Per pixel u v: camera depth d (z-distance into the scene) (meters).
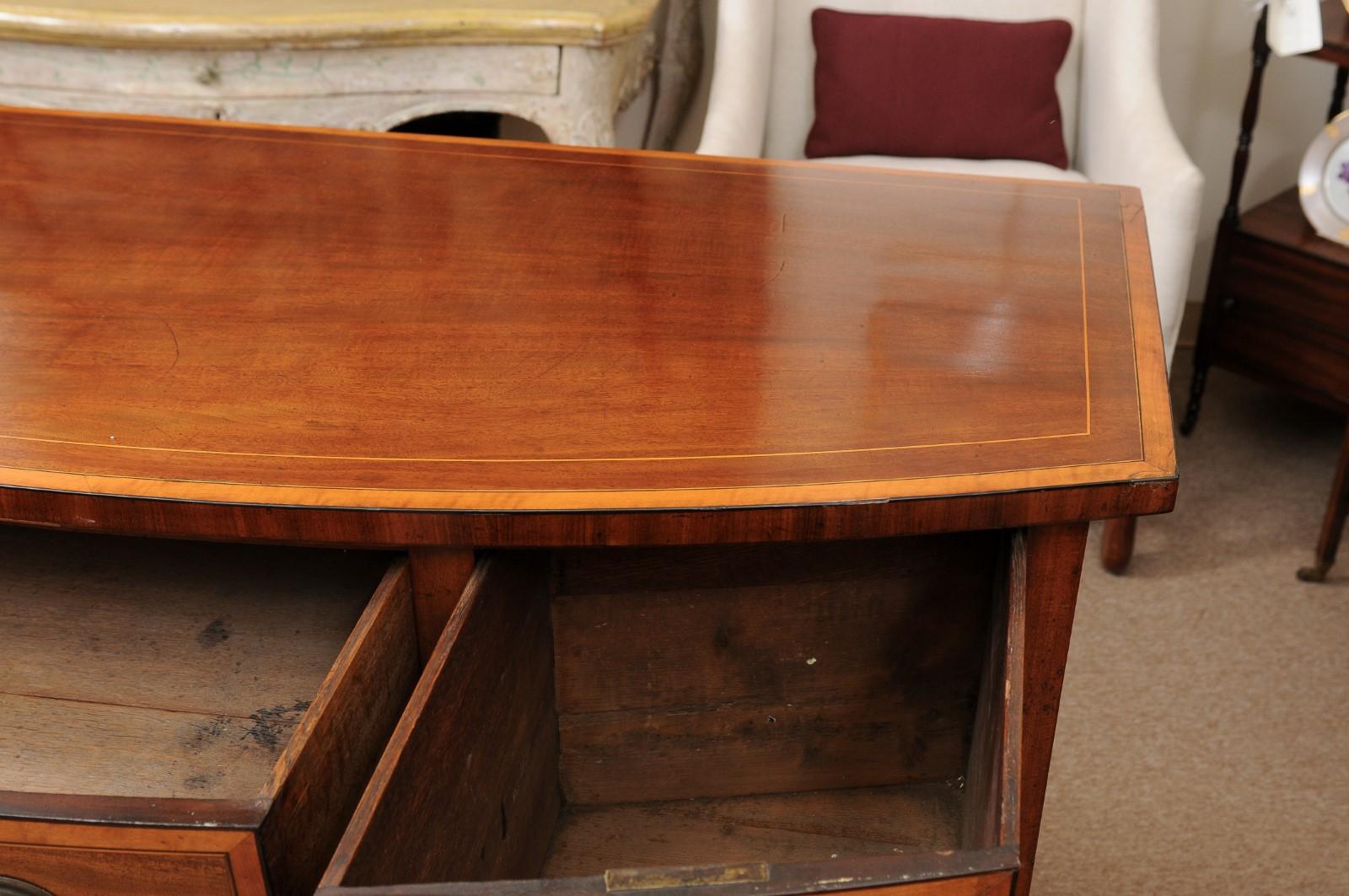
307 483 0.80
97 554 1.02
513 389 0.91
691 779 1.08
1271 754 1.52
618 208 1.23
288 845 0.70
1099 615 1.75
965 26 1.95
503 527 0.79
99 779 0.81
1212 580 1.82
